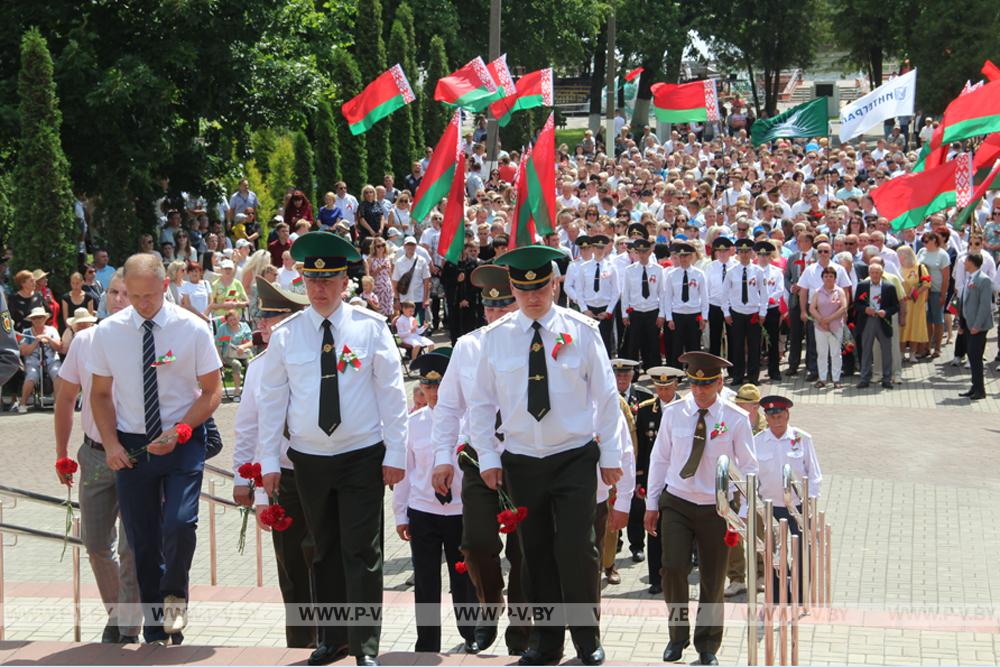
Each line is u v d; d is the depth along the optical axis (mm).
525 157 16750
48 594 9664
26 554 11578
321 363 6918
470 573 7938
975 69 50281
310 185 30609
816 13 61656
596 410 6855
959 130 21906
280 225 22453
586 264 20203
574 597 6773
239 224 27406
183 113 26188
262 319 8461
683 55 63844
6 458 15570
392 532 12945
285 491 7625
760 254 20141
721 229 21125
